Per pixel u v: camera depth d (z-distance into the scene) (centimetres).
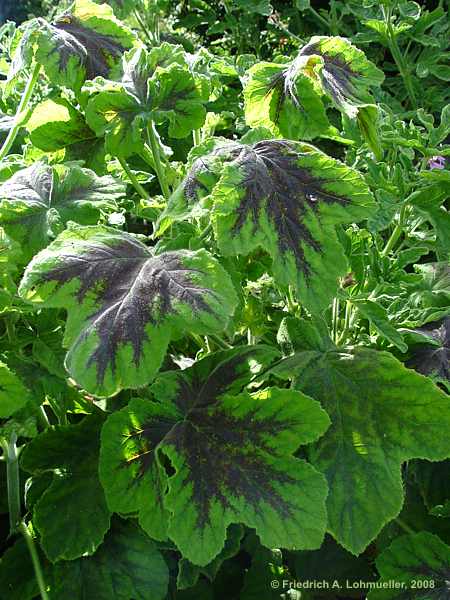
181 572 36
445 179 45
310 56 36
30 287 29
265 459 30
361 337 42
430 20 91
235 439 31
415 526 41
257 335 40
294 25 118
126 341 28
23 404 31
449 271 47
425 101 94
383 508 31
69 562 36
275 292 42
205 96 39
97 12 44
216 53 104
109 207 39
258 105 40
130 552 37
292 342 37
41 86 54
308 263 31
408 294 46
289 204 31
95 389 27
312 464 33
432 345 40
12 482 39
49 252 30
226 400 32
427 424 33
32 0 163
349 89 38
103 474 32
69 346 28
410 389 34
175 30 115
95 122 38
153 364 27
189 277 29
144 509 32
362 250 43
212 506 30
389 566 37
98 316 28
